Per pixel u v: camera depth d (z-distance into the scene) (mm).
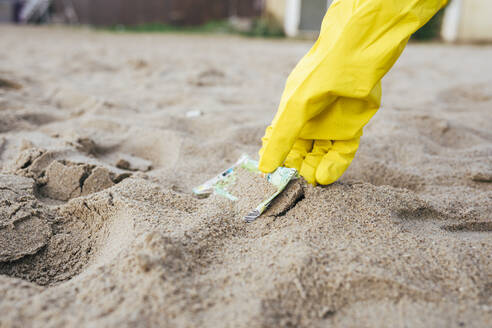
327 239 1462
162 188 1878
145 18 13461
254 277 1269
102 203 1670
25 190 1847
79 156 2209
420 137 2844
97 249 1568
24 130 2785
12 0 13578
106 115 3211
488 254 1423
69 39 9328
